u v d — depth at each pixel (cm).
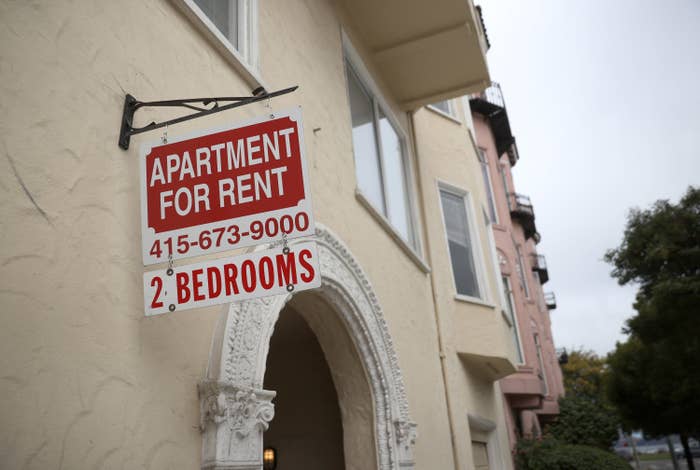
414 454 603
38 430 211
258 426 321
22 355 212
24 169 230
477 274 998
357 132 692
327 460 651
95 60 280
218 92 386
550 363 2350
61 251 239
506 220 1875
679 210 1958
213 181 267
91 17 283
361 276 542
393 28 750
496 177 1939
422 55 784
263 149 268
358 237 582
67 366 229
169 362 284
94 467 231
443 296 855
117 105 289
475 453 941
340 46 666
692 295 1802
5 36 234
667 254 1881
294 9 560
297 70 531
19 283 218
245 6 464
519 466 1475
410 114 909
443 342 802
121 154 285
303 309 517
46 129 244
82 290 245
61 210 243
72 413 226
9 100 229
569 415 2167
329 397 677
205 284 255
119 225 274
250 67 424
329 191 536
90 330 244
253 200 261
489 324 947
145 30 323
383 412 536
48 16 256
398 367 584
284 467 664
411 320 700
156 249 261
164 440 269
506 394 1574
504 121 2061
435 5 714
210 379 300
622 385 2431
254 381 331
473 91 852
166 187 270
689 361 1938
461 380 865
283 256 253
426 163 944
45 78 248
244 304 340
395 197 782
